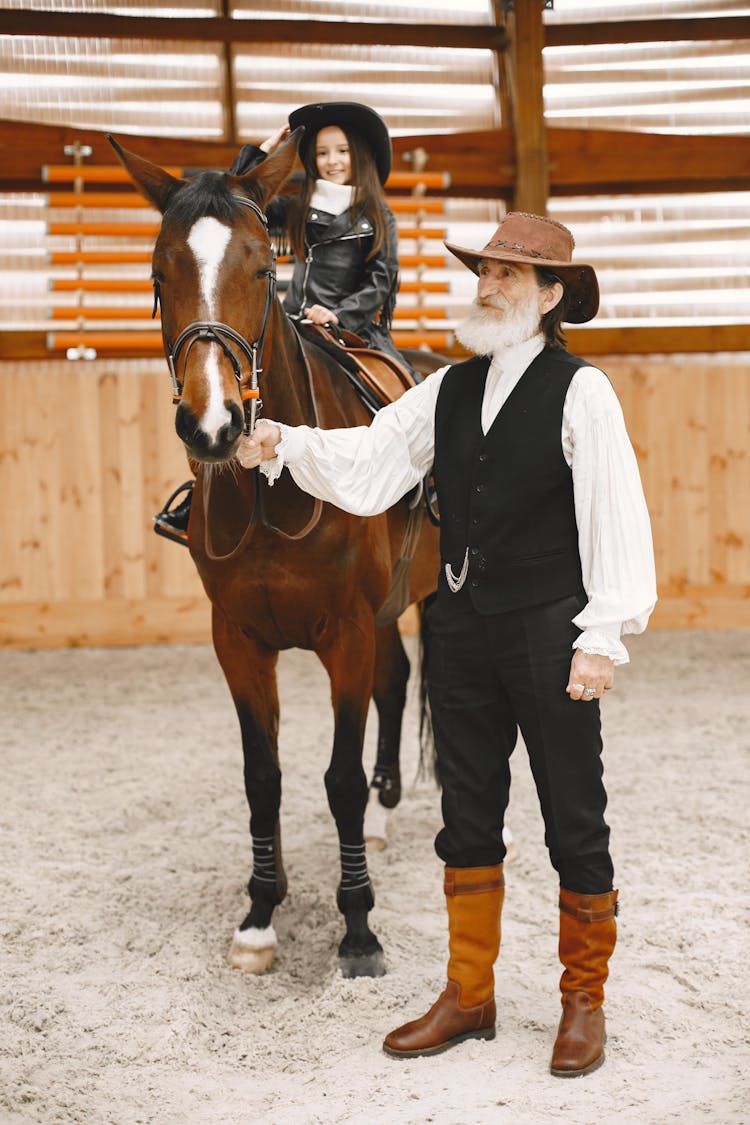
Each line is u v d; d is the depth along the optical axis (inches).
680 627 295.7
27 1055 92.4
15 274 274.2
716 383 291.4
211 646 284.4
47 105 272.8
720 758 180.9
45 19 264.8
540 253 85.4
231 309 86.2
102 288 263.0
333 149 125.0
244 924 112.1
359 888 108.7
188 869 136.5
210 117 280.2
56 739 199.0
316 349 115.1
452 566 89.4
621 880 129.0
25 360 270.1
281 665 265.3
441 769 93.5
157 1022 98.5
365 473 90.3
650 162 281.1
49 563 281.1
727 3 282.2
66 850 142.3
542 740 86.8
